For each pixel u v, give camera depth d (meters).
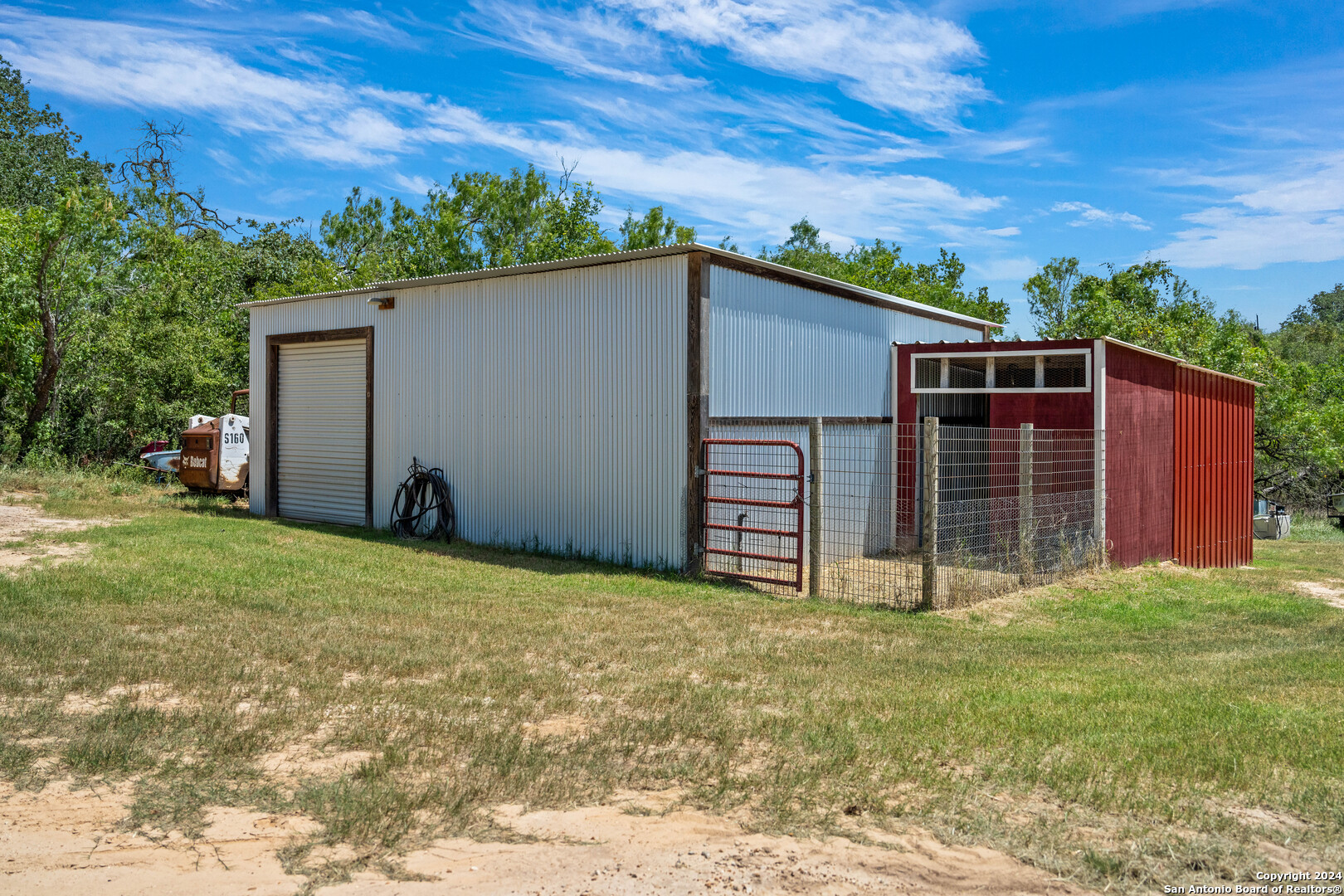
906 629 8.40
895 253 39.56
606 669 6.38
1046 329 35.28
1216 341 24.22
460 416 13.30
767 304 11.89
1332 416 23.70
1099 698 5.99
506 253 31.45
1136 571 12.81
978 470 15.05
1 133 36.12
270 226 39.06
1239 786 4.32
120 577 8.70
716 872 3.36
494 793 4.02
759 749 4.73
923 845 3.63
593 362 11.70
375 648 6.54
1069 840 3.69
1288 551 19.11
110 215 19.91
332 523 15.23
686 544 10.80
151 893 3.07
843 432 13.36
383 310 14.41
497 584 9.70
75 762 4.19
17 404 19.34
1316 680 6.90
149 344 20.75
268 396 16.25
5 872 3.19
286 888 3.15
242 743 4.48
